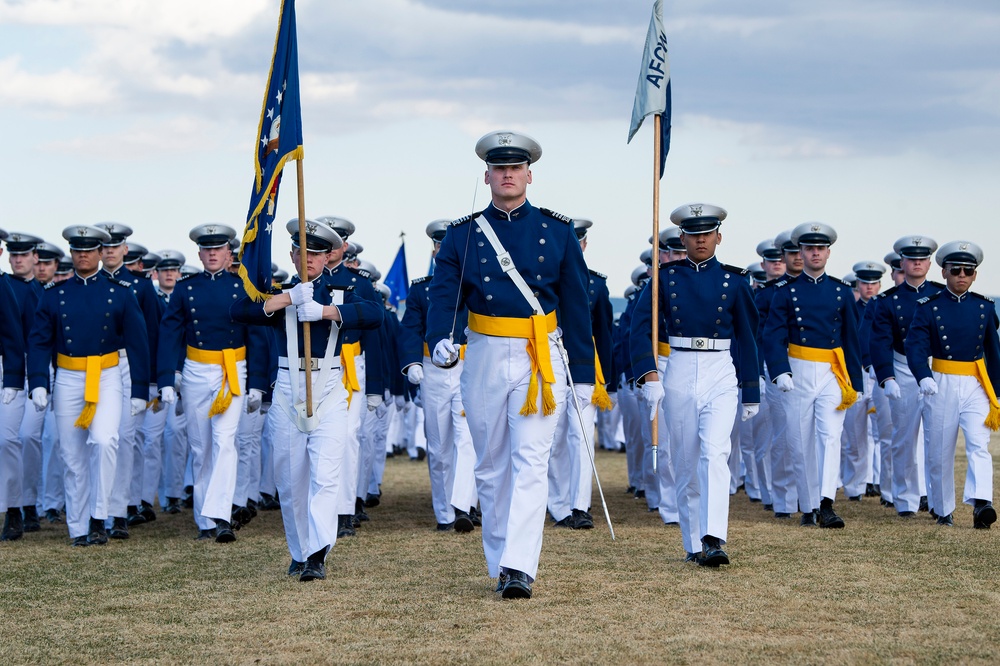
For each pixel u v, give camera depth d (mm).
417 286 13242
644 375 10656
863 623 8008
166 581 9875
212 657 7328
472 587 9375
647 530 12906
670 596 8922
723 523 10281
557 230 9188
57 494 14703
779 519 13945
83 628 8172
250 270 9906
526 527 8891
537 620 8133
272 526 13820
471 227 9156
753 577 9719
